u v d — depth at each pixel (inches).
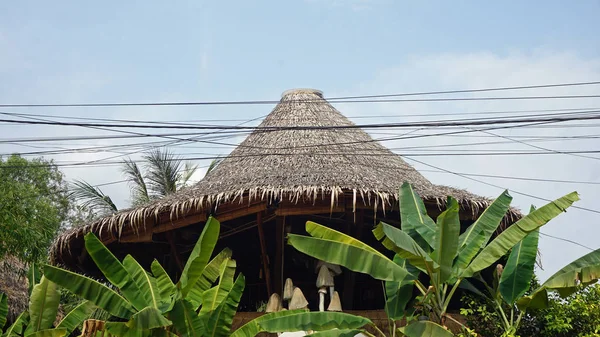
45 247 738.2
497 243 484.4
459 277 486.3
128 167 1112.8
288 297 612.1
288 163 650.2
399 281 491.5
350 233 644.1
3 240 691.4
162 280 497.7
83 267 727.7
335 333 479.8
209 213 608.1
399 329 469.1
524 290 498.3
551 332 539.2
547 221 480.4
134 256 719.7
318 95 805.9
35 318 553.6
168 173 1120.2
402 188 549.3
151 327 452.4
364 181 597.6
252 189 581.6
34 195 855.1
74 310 548.1
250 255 740.0
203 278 506.6
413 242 469.1
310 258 684.7
